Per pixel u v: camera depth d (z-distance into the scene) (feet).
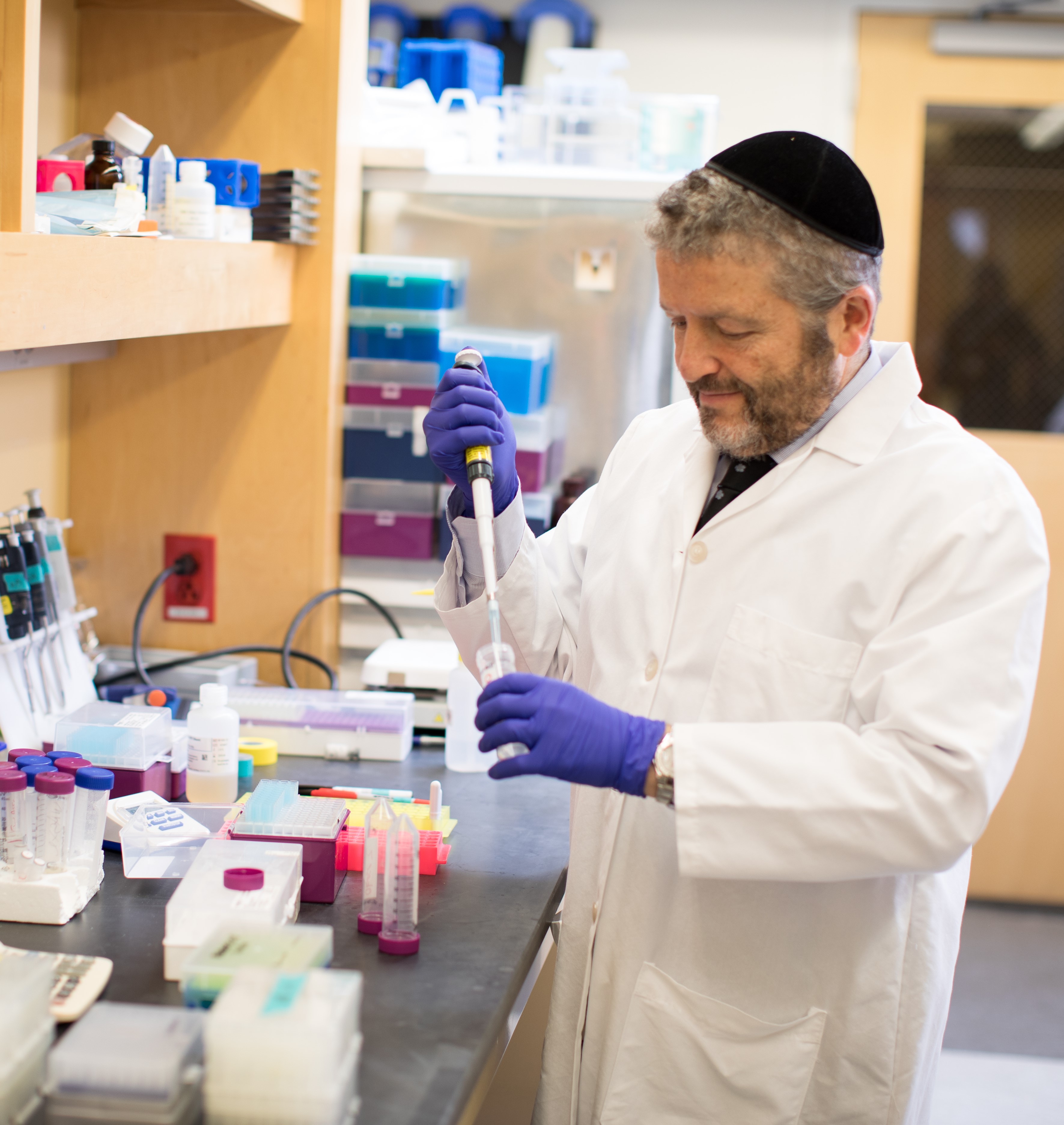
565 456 7.50
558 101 8.05
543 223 7.26
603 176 7.17
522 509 4.85
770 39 10.59
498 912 4.18
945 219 10.98
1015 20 10.41
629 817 4.32
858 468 4.15
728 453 4.29
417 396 6.95
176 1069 2.79
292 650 6.82
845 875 3.69
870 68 10.57
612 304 7.30
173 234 5.41
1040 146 10.78
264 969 3.09
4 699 5.20
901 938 4.12
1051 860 11.55
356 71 6.81
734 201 3.65
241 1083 2.78
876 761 3.63
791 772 3.67
